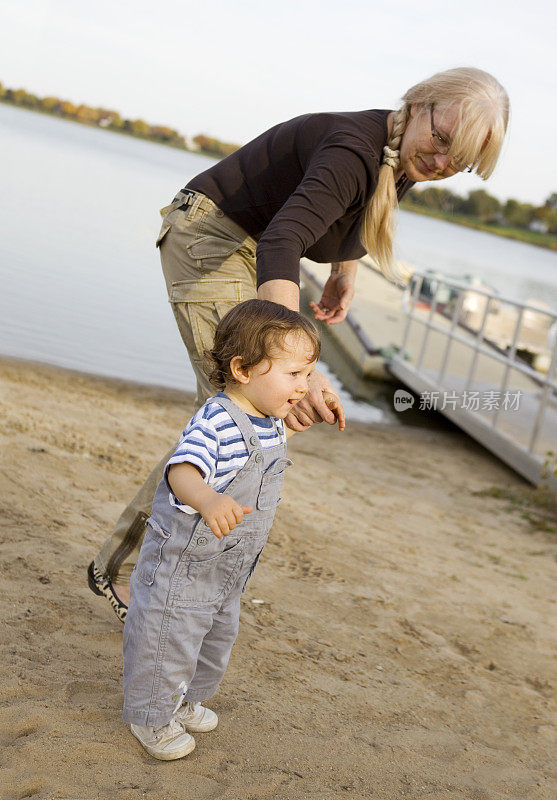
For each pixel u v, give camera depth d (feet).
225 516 6.83
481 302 35.47
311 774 8.32
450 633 13.33
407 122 9.11
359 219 9.51
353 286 11.46
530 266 222.07
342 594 13.91
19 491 14.75
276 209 9.56
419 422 34.68
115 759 7.86
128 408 25.50
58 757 7.65
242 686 9.95
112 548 9.82
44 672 9.11
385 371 39.88
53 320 36.52
